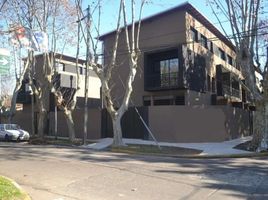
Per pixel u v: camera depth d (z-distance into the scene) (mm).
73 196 9695
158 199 9461
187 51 32438
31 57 32781
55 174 12953
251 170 14492
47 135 38656
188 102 32312
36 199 9227
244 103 46312
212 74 38281
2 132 33375
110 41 36531
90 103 46469
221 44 42281
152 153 21750
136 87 35125
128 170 13953
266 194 10102
